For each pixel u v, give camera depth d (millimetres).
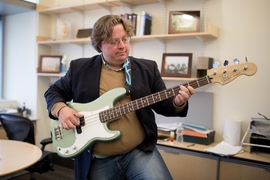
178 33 2668
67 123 1550
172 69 2764
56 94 1727
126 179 1648
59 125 1671
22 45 3924
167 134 2762
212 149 2277
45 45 3852
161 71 2807
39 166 2547
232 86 2598
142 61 1715
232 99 2602
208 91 2721
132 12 3170
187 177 2361
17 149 1989
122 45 1529
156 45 3029
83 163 1661
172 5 2906
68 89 1756
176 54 2775
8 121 2652
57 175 3432
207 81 1477
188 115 2812
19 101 3984
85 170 1638
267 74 2438
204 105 2727
